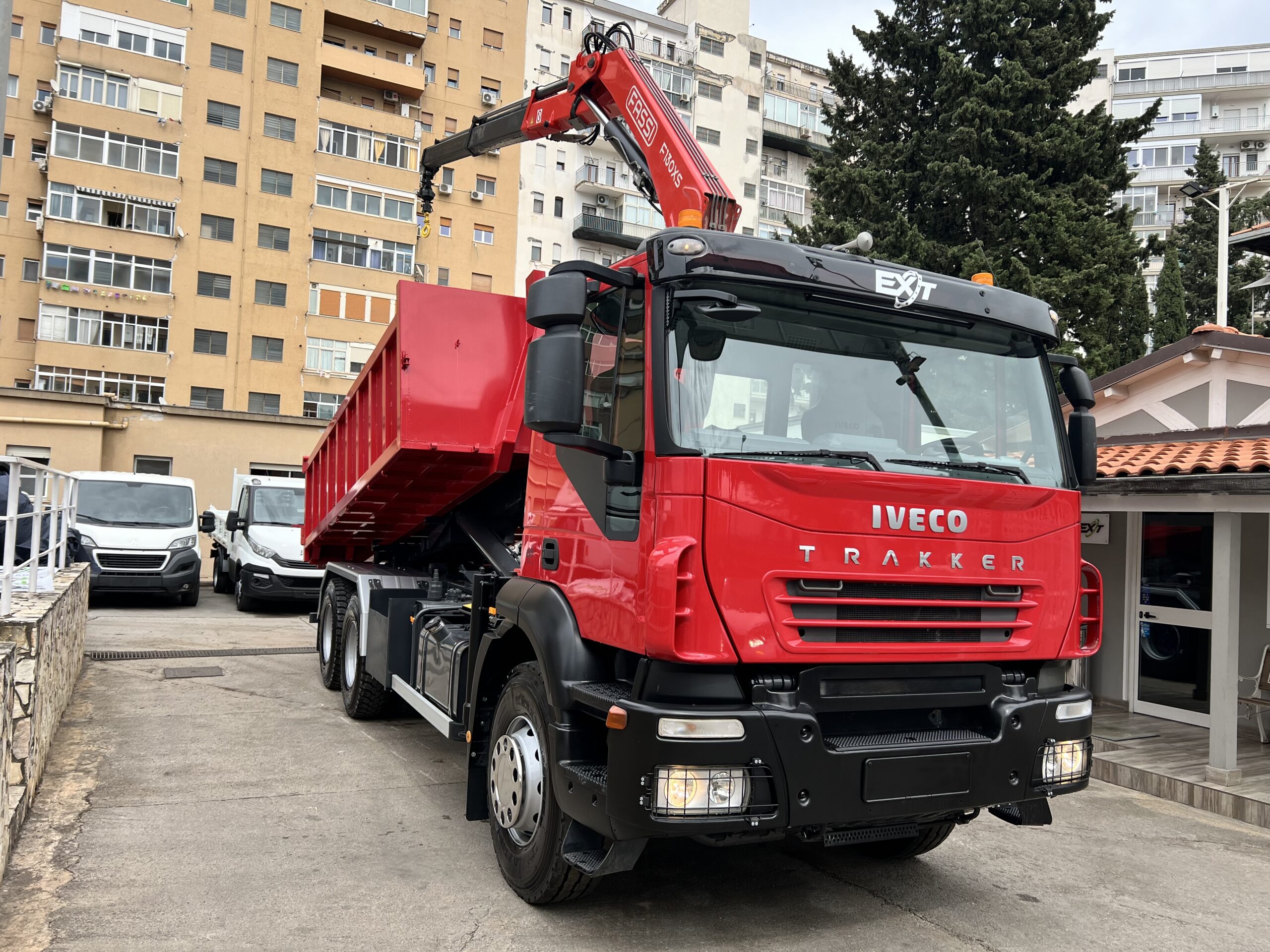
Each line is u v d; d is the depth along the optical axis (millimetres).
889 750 3400
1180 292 27250
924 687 3615
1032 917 4172
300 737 6812
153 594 14695
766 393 3525
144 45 33219
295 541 14844
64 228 31562
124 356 32531
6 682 4141
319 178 36125
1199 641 8234
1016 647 3775
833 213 21766
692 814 3152
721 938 3797
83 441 25312
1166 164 58906
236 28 34844
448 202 39656
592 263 3547
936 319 3914
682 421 3354
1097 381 9445
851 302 3711
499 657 4543
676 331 3449
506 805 4180
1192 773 6551
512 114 7578
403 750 6551
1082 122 20484
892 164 21469
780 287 3605
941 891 4441
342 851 4605
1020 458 3992
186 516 15305
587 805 3488
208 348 33969
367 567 7934
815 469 3373
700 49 50844
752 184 51281
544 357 3387
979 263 18734
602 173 46906
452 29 41062
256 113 35125
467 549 7184
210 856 4469
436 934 3727
